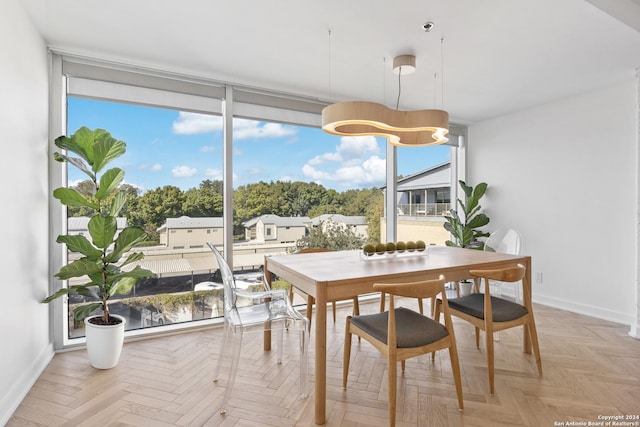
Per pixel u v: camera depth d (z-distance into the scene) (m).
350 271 2.32
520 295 4.51
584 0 2.21
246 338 3.22
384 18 2.44
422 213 5.01
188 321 3.47
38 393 2.22
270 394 2.23
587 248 3.96
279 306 2.48
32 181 2.45
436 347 2.03
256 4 2.28
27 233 2.35
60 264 2.84
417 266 2.50
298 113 4.02
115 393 2.22
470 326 3.53
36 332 2.48
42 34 2.64
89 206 2.62
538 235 4.44
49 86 2.83
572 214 4.10
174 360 2.72
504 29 2.57
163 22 2.50
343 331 3.38
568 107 4.12
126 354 2.83
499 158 4.90
